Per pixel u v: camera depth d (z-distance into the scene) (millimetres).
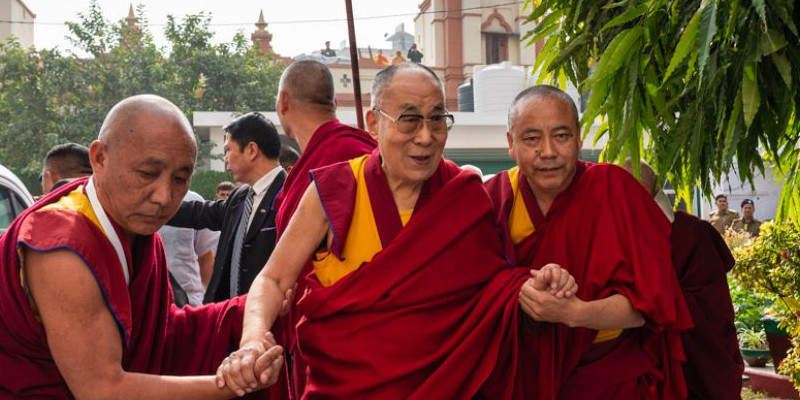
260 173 4176
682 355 2613
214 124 18953
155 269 2182
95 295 1889
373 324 2320
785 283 5141
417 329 2318
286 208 3221
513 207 2760
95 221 1994
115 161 1962
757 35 2672
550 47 3666
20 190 4398
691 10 2959
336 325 2348
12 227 1952
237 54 21844
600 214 2566
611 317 2406
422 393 2279
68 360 1865
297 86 3543
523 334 2551
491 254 2486
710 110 2920
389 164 2408
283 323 3119
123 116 1972
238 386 1970
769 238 5234
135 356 2127
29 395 1935
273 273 2432
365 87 28547
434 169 2424
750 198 14523
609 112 3129
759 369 6637
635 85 3053
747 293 7301
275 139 4227
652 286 2436
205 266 5312
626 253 2508
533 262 2680
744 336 6957
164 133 1969
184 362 2473
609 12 3355
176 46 21328
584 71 3674
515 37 30984
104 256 1954
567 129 2566
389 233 2406
